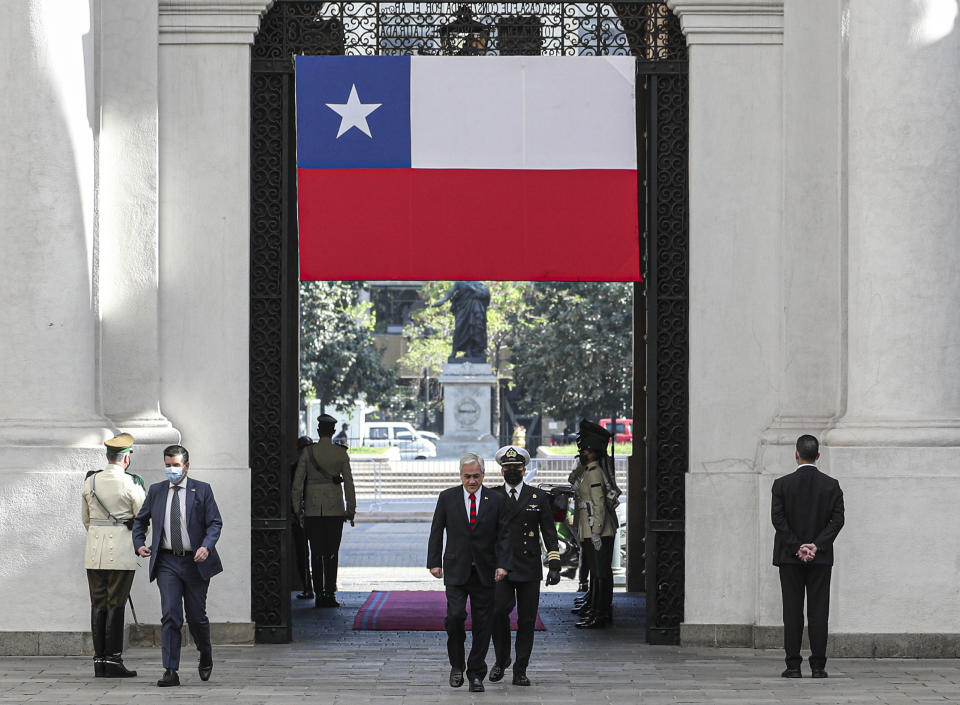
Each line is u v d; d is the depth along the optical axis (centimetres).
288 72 2523
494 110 2492
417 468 7831
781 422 2453
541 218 2481
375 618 2867
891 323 2348
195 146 2480
